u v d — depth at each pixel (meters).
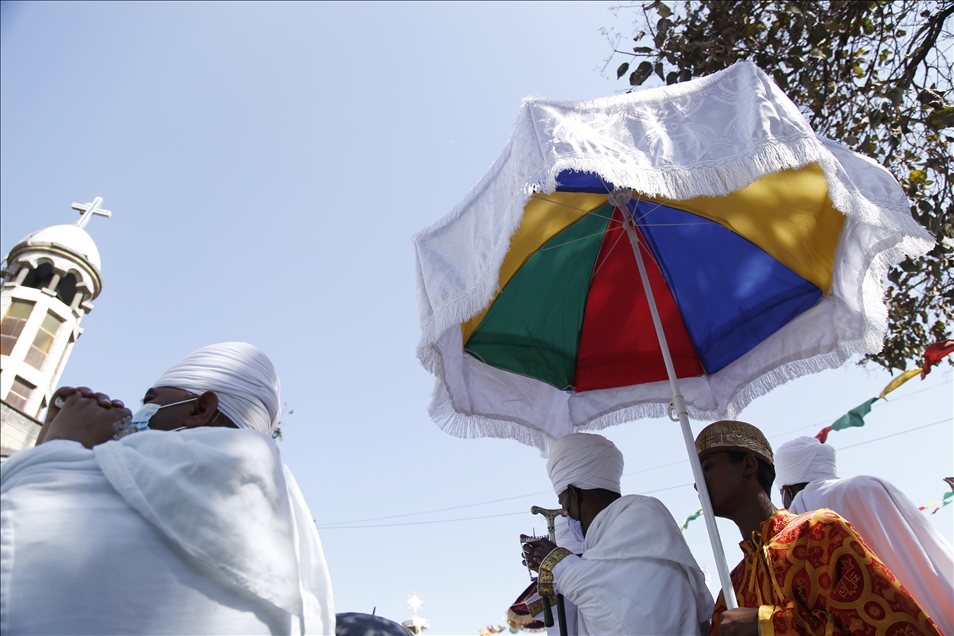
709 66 5.12
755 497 2.50
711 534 2.33
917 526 2.71
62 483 1.33
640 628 2.23
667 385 3.43
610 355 3.46
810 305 3.09
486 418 3.18
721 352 3.36
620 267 3.31
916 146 4.99
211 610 1.27
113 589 1.22
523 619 3.44
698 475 2.46
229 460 1.42
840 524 2.13
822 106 5.09
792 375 3.11
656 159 2.20
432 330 2.61
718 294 3.29
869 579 2.00
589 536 2.67
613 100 2.39
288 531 1.47
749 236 3.03
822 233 2.86
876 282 2.79
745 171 2.12
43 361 15.66
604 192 2.90
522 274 3.16
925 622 1.90
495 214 2.48
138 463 1.38
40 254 16.52
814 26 5.07
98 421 1.65
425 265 2.73
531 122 2.32
